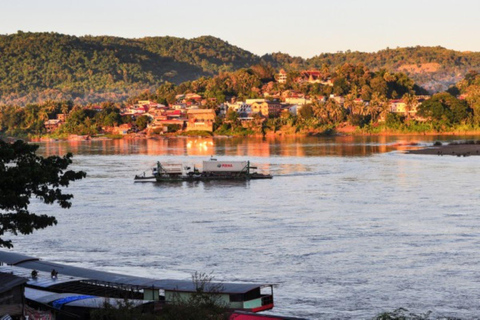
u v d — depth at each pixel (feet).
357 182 640.99
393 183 622.95
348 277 287.89
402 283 278.26
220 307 199.52
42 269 261.65
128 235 382.63
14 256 279.08
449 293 265.13
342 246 344.69
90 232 392.27
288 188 609.01
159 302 218.38
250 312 208.54
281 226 403.34
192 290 222.48
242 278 288.10
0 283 202.18
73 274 254.27
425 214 434.30
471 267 299.58
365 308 249.34
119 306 195.93
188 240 366.84
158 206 501.15
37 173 226.58
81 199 540.52
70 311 213.66
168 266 310.24
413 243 347.77
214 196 561.84
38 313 208.54
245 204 506.07
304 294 265.75
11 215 226.99
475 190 552.41
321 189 593.01
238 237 372.38
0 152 225.97
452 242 347.97
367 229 387.55
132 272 298.76
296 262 313.32
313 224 408.05
